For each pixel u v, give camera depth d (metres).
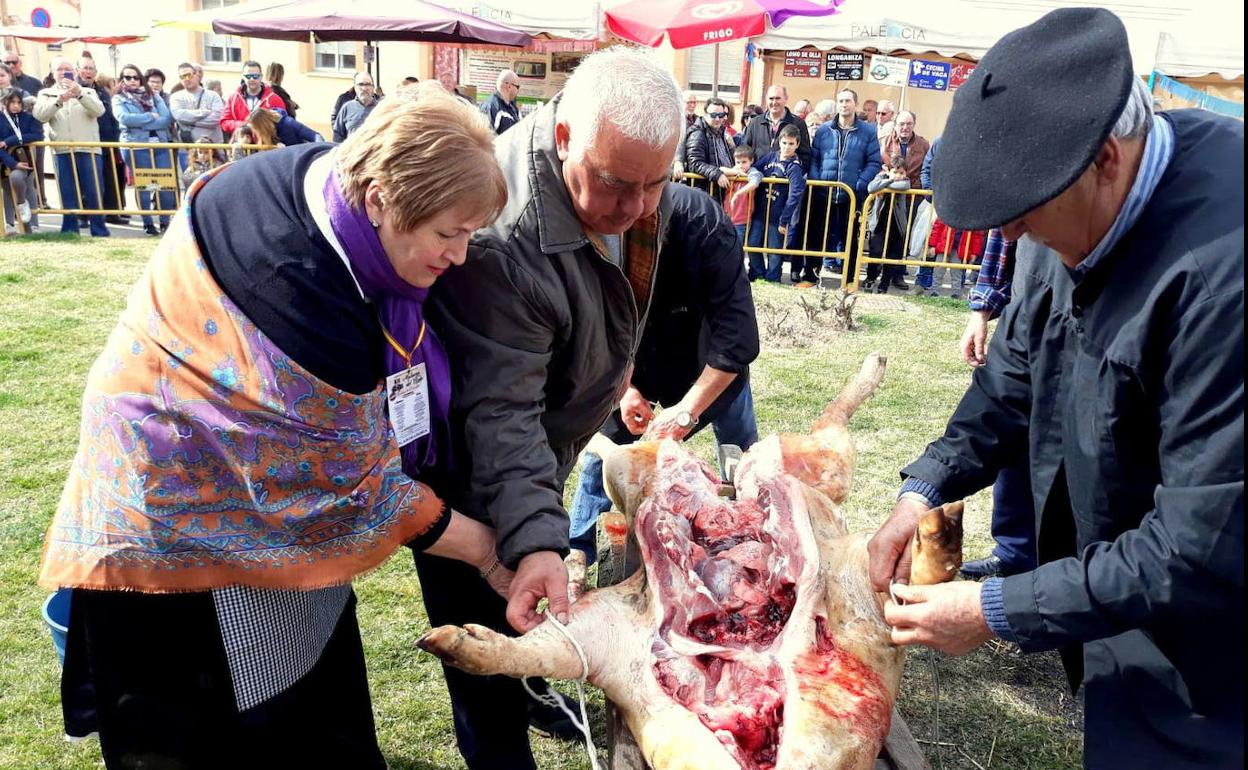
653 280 2.63
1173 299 1.72
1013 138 1.71
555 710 3.21
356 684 2.65
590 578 3.96
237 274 1.93
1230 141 1.78
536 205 2.26
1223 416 1.66
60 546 2.11
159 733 2.22
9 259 9.37
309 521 2.09
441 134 1.81
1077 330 1.99
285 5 11.34
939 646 2.05
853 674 2.32
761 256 10.58
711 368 3.40
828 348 7.50
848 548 2.65
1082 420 1.99
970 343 4.43
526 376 2.36
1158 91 10.27
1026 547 3.89
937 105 14.42
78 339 6.79
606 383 2.69
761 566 2.68
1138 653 2.03
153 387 1.98
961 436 2.54
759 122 10.80
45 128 11.25
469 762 2.80
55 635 2.96
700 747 2.13
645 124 2.06
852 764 2.13
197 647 2.21
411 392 2.20
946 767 3.00
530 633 2.32
